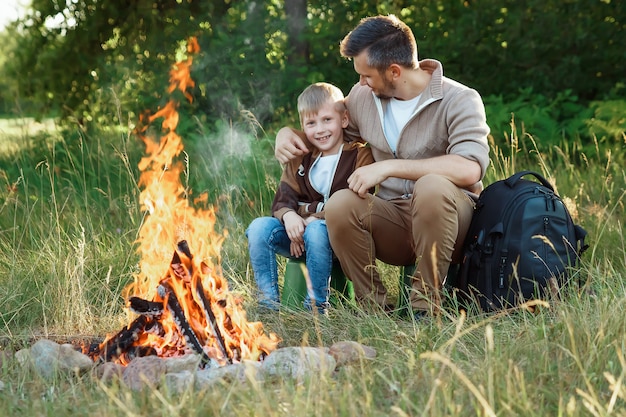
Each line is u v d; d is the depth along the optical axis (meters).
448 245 4.02
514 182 4.11
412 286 4.11
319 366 3.20
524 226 3.99
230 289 4.69
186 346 3.49
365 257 4.17
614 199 5.99
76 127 8.12
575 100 8.45
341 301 4.34
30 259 5.04
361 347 3.42
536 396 2.88
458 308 4.11
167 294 3.52
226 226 5.53
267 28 8.02
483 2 8.91
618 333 3.26
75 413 2.91
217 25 8.01
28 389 3.22
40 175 6.57
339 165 4.34
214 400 2.81
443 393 2.80
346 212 4.05
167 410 2.78
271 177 6.25
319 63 8.33
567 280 3.96
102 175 6.81
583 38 8.81
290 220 4.27
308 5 8.42
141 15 8.20
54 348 3.42
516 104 8.18
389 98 4.31
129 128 7.40
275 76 7.93
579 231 4.16
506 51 8.94
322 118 4.28
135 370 3.21
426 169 4.04
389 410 2.87
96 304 4.54
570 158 7.89
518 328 3.59
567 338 3.28
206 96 7.98
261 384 3.03
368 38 4.15
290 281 4.32
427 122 4.22
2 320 4.28
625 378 2.97
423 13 8.99
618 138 7.59
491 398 2.71
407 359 3.32
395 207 4.26
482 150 4.09
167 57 8.09
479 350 3.42
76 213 5.71
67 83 8.53
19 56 8.55
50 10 8.36
